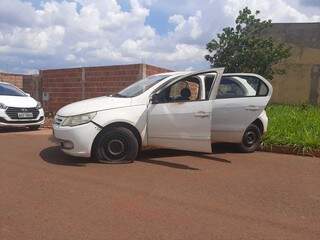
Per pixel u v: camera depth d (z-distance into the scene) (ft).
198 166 27.55
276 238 16.17
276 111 53.67
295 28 108.06
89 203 19.51
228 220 17.88
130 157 27.63
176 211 18.75
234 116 31.01
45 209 18.61
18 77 68.85
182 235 16.15
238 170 26.81
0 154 30.55
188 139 28.30
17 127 48.80
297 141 32.89
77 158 28.76
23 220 17.26
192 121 28.19
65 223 17.03
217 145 34.01
